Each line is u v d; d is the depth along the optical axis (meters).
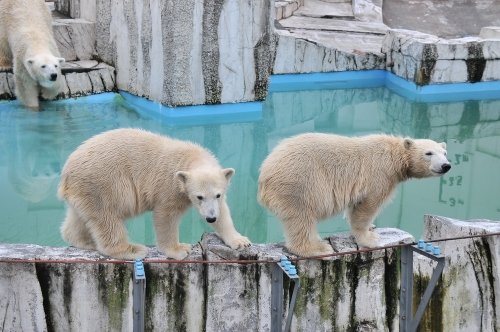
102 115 12.73
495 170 11.26
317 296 5.67
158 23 12.06
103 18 13.59
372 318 5.86
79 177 5.36
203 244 5.67
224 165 11.00
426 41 14.16
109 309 5.48
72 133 11.77
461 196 10.25
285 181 5.40
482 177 10.93
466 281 6.00
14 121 12.19
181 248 5.54
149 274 5.45
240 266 5.50
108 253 5.46
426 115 13.62
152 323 5.54
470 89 14.47
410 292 5.26
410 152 5.67
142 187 5.43
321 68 14.84
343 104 14.10
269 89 14.63
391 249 5.77
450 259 6.03
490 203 10.04
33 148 11.16
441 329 6.09
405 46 14.47
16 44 12.48
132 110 13.12
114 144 5.44
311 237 5.53
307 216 5.46
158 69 12.40
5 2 12.73
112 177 5.34
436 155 5.61
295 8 17.36
